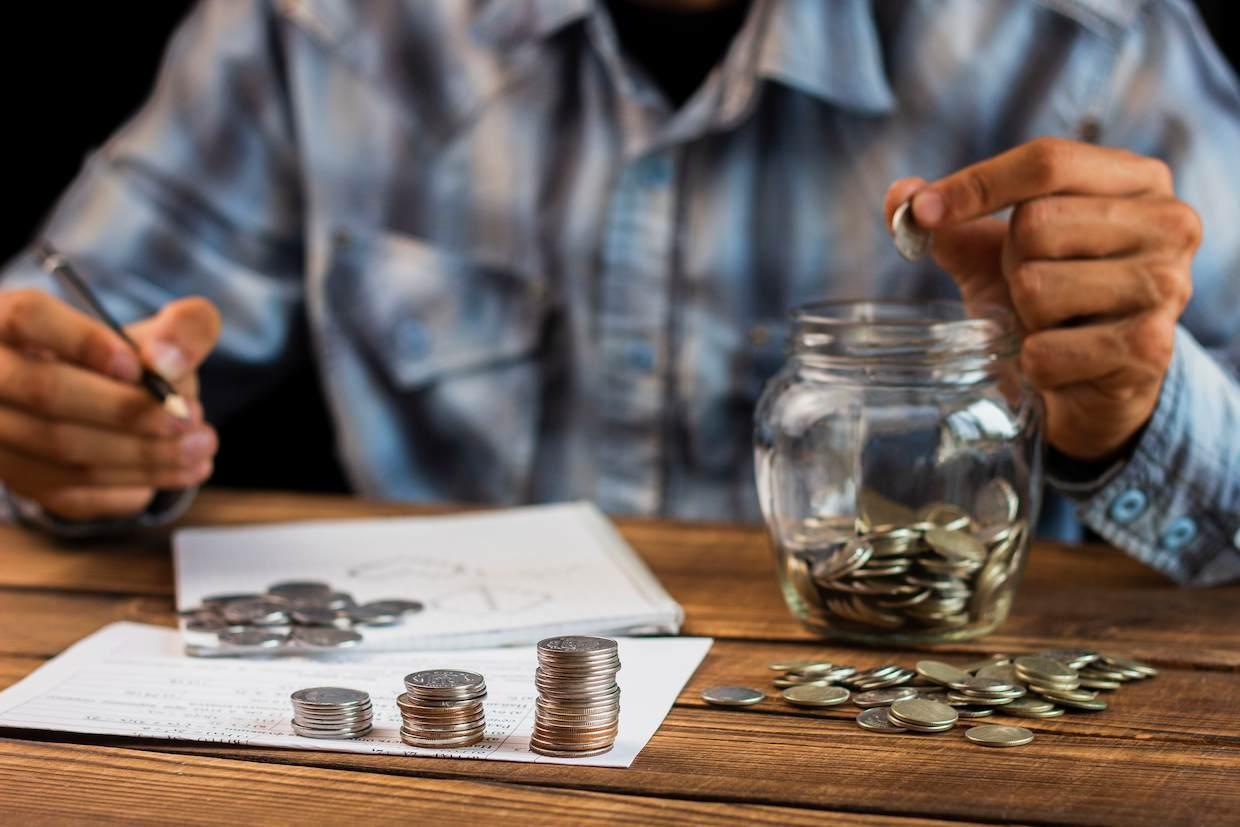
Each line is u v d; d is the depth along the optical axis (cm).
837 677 81
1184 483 104
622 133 170
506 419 176
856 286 168
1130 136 163
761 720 75
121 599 101
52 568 111
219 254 182
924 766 68
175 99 182
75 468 116
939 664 81
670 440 170
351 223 180
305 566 107
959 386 85
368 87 180
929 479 84
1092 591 103
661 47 172
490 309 177
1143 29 165
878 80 165
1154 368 98
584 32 172
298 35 180
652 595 96
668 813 63
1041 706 76
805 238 168
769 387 92
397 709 76
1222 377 107
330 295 179
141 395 113
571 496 175
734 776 67
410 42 178
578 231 172
